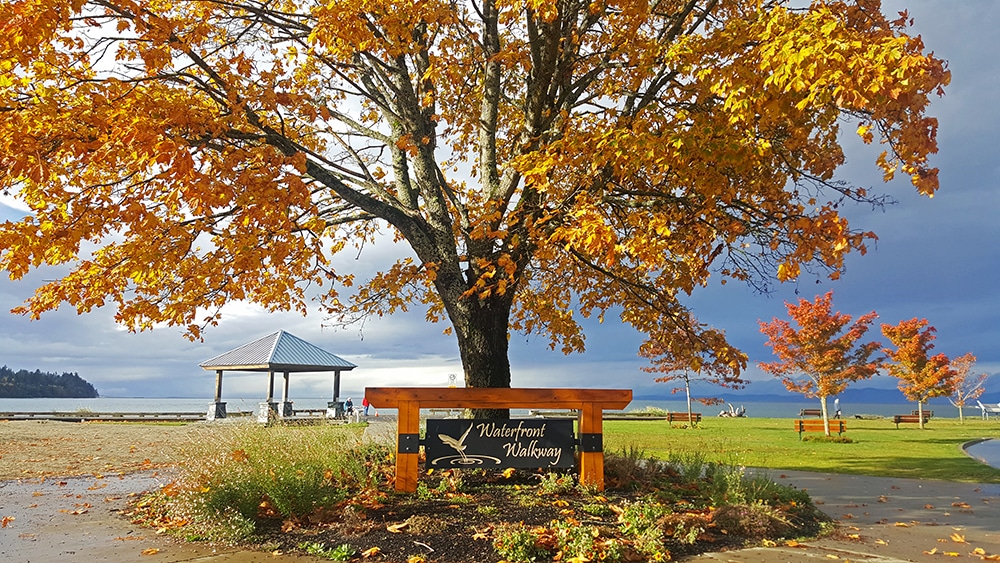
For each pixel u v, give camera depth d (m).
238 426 9.34
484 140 9.80
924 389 29.77
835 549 6.08
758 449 17.03
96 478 10.73
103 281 7.55
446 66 9.30
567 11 8.38
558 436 7.81
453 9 8.15
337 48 7.57
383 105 9.27
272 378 31.30
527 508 6.75
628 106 8.50
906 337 30.59
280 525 6.46
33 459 13.62
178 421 28.81
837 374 22.05
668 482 8.42
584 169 7.88
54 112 6.11
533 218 8.52
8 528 6.77
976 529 7.05
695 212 8.05
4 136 5.69
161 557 5.57
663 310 9.84
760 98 5.71
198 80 6.79
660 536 5.86
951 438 22.11
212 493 6.52
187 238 7.28
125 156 6.25
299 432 8.56
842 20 5.82
